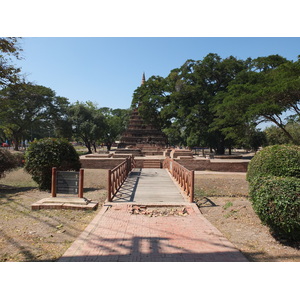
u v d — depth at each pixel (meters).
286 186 5.24
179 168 12.43
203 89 36.69
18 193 10.83
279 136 34.81
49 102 46.62
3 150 12.59
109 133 64.31
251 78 26.53
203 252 4.79
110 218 7.16
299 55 19.48
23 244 5.23
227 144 43.38
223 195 11.31
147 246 5.07
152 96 36.91
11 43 12.06
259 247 5.13
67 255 4.59
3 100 21.03
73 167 11.83
